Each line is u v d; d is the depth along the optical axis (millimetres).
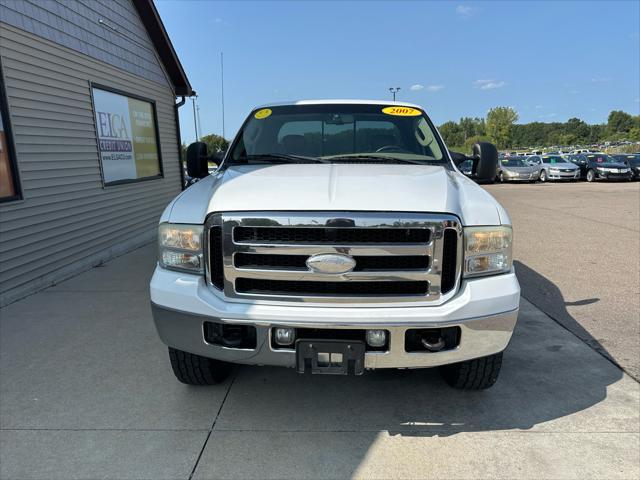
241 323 2363
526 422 2697
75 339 3881
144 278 5902
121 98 8062
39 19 5770
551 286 5344
